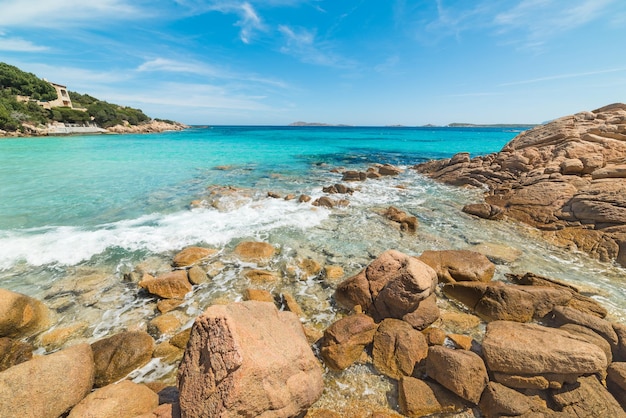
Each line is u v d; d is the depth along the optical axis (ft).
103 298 23.09
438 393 14.89
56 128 209.77
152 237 33.50
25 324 18.83
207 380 12.34
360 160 101.71
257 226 37.35
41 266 27.25
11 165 75.25
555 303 20.90
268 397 12.62
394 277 21.06
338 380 16.39
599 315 20.74
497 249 31.91
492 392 14.34
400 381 15.78
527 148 61.77
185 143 156.46
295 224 38.34
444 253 28.30
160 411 13.01
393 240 34.22
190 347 13.65
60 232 34.35
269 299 23.07
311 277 26.48
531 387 14.74
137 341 17.79
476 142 188.96
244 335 13.71
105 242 32.07
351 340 17.75
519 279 25.57
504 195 47.65
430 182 67.10
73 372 14.51
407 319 19.92
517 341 15.98
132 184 58.23
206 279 25.81
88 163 81.30
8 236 32.96
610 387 15.15
